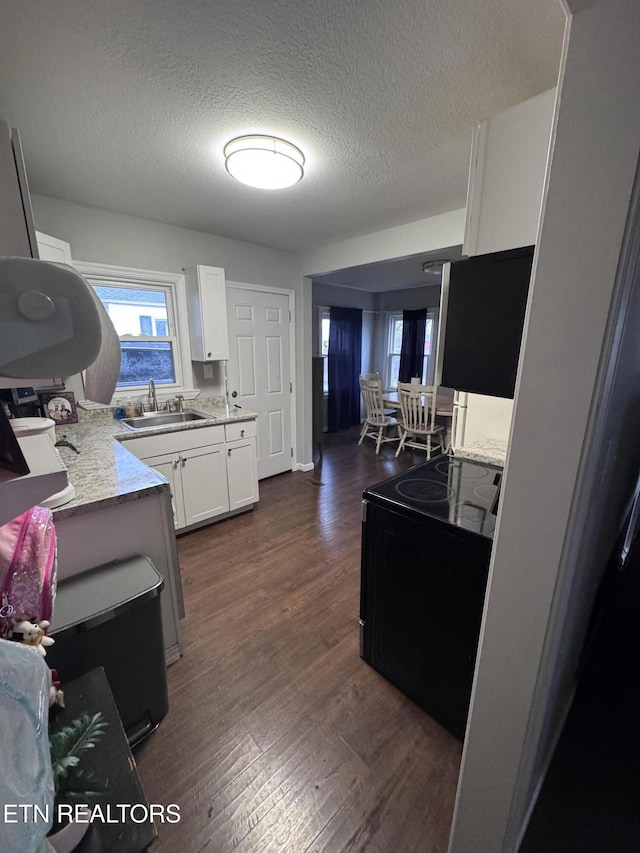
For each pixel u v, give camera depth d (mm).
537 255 605
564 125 546
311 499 3408
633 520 2551
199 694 1480
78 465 1706
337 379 6203
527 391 649
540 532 676
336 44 1109
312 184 2090
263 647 1716
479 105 1396
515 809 873
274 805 1118
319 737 1316
